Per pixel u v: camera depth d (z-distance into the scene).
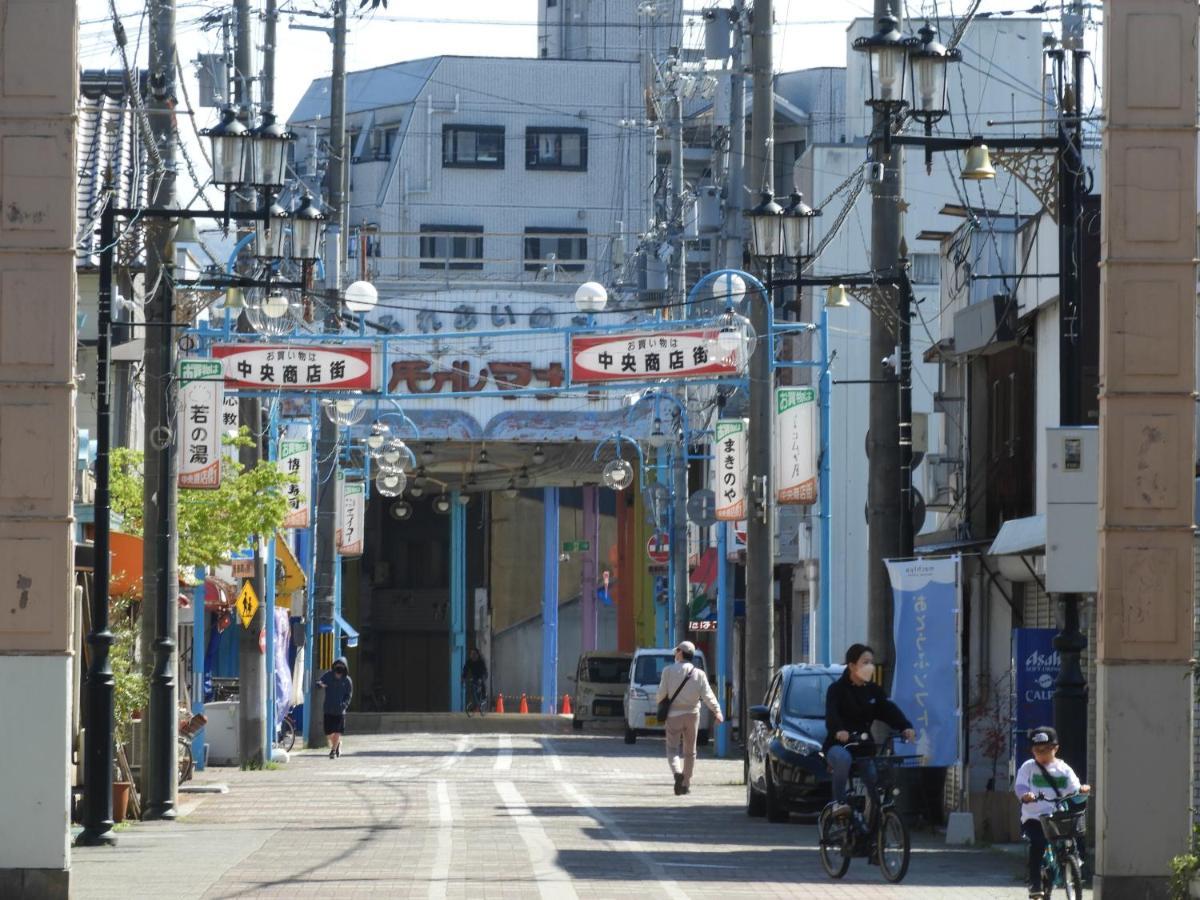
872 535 43.84
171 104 43.94
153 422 44.72
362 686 140.00
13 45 26.34
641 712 89.94
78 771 43.44
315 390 51.47
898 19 41.28
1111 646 26.34
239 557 66.81
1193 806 27.64
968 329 51.72
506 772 65.44
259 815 45.94
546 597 133.75
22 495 26.19
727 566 83.19
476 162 139.62
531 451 115.31
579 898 28.55
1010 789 42.81
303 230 43.81
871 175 40.12
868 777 31.92
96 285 63.56
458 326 105.31
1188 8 26.67
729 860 35.22
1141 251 26.53
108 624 40.22
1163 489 26.42
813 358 89.00
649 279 102.19
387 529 141.12
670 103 95.00
